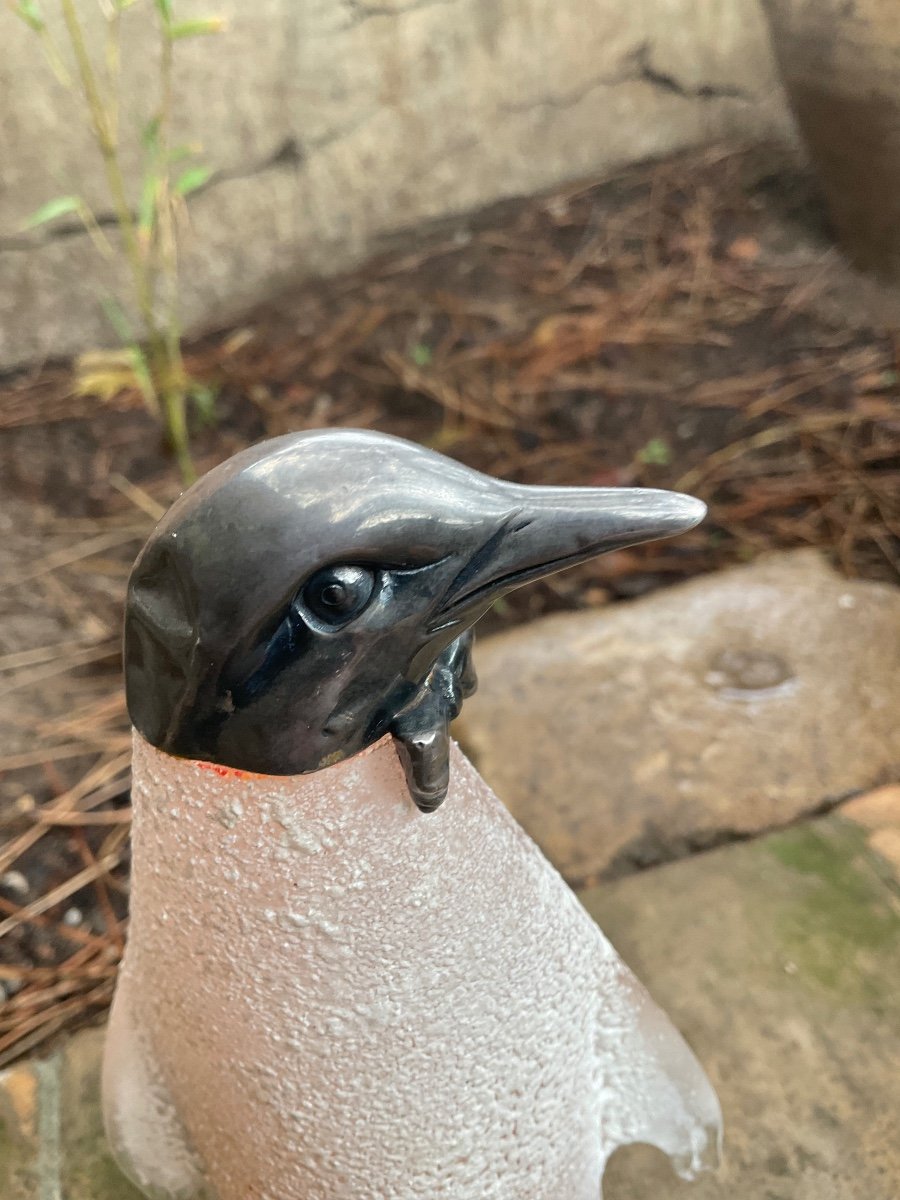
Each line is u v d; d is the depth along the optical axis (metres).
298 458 0.21
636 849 0.51
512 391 0.87
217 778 0.23
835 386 0.83
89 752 0.63
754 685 0.58
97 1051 0.43
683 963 0.44
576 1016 0.32
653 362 0.88
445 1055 0.28
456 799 0.27
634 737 0.56
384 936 0.26
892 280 0.89
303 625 0.21
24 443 0.86
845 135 0.83
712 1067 0.40
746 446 0.79
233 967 0.26
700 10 1.02
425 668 0.23
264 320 0.96
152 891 0.26
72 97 0.83
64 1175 0.39
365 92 0.95
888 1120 0.38
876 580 0.67
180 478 0.82
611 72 1.04
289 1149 0.29
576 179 1.08
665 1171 0.37
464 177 1.04
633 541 0.23
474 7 0.95
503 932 0.28
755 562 0.68
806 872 0.47
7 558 0.77
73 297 0.92
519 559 0.22
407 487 0.21
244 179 0.93
